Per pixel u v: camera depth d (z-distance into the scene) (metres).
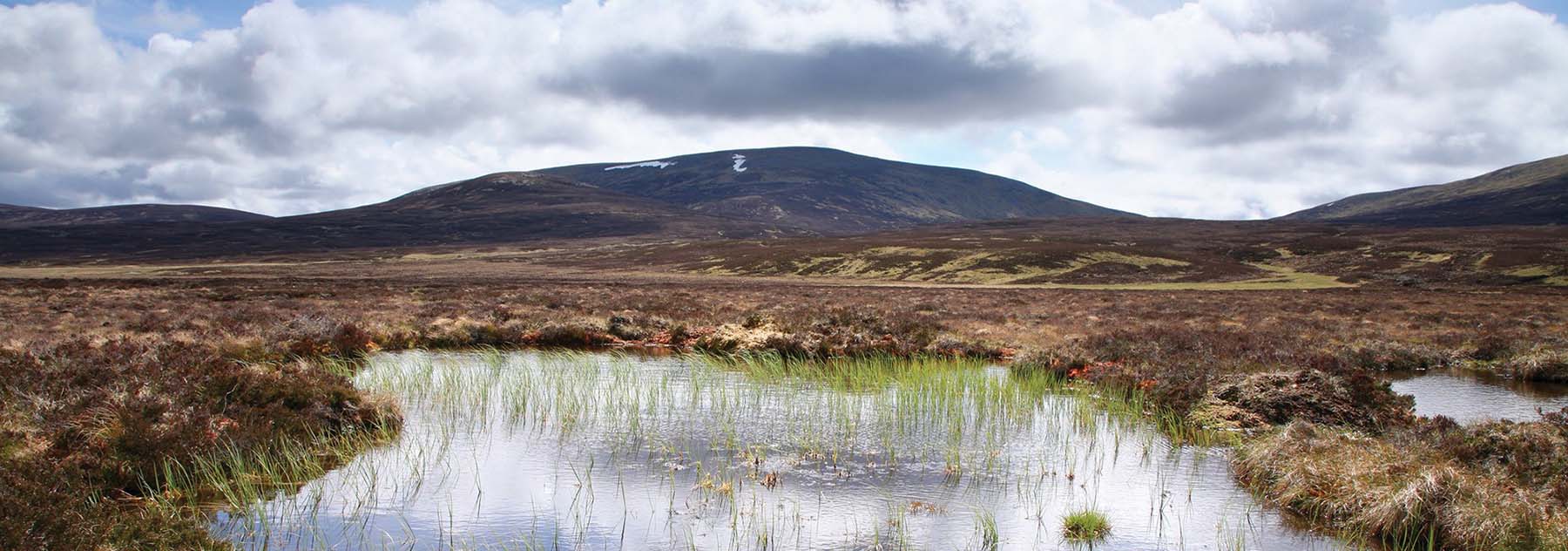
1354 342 30.16
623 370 23.30
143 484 11.34
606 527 10.48
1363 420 15.23
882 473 12.91
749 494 11.84
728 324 33.94
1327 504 11.09
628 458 13.60
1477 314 42.41
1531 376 23.66
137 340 24.12
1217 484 12.52
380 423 15.24
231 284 69.25
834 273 118.38
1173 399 17.50
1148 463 13.61
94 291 52.50
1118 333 29.56
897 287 86.81
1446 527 9.84
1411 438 13.30
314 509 10.94
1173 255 118.56
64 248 187.62
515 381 20.42
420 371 21.69
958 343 29.50
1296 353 25.03
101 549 8.62
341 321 30.95
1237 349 25.61
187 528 9.45
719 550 9.78
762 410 17.44
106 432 12.19
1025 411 17.36
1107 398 18.95
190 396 14.14
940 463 13.52
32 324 29.31
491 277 103.44
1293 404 15.72
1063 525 10.75
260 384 15.13
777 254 137.00
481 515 10.87
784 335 30.31
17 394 13.74
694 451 14.07
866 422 16.30
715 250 156.12
